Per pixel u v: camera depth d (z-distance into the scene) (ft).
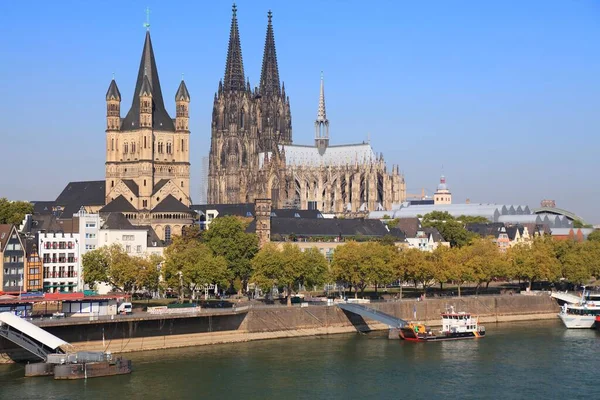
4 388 617.62
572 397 619.67
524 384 654.53
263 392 622.95
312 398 610.65
